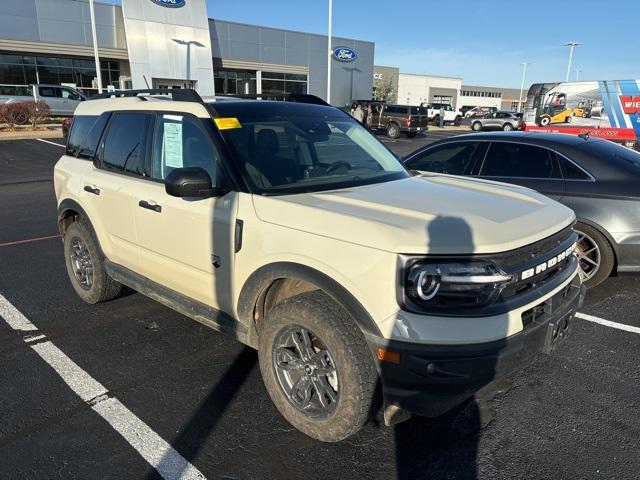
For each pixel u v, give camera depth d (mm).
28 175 13492
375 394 2562
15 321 4449
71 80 30859
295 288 3119
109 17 30562
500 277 2389
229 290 3152
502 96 103250
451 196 3066
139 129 3969
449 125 47875
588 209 4848
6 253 6508
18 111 23562
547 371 3645
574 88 20125
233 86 37031
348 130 3986
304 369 2812
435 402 2408
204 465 2686
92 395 3318
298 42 38125
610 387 3443
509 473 2639
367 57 42250
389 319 2373
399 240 2377
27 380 3492
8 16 27594
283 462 2713
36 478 2574
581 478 2602
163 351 3924
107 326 4359
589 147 5125
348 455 2768
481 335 2340
